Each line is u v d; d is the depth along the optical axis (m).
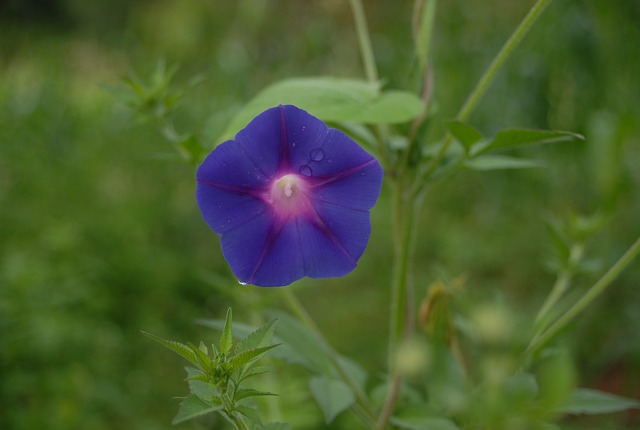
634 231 1.01
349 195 0.38
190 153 0.51
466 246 1.20
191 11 2.35
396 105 0.44
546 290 1.05
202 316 1.17
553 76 1.19
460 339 0.73
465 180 1.40
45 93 1.66
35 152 1.52
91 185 1.48
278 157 0.37
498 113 1.27
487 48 1.34
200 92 1.78
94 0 3.23
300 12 2.13
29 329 0.91
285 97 0.45
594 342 0.92
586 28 1.14
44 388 0.87
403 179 0.48
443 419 0.46
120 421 0.93
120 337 1.03
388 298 1.15
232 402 0.35
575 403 0.45
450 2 1.53
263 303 0.61
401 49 1.46
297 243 0.38
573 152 1.17
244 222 0.37
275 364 0.52
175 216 1.44
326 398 0.46
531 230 1.19
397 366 0.48
